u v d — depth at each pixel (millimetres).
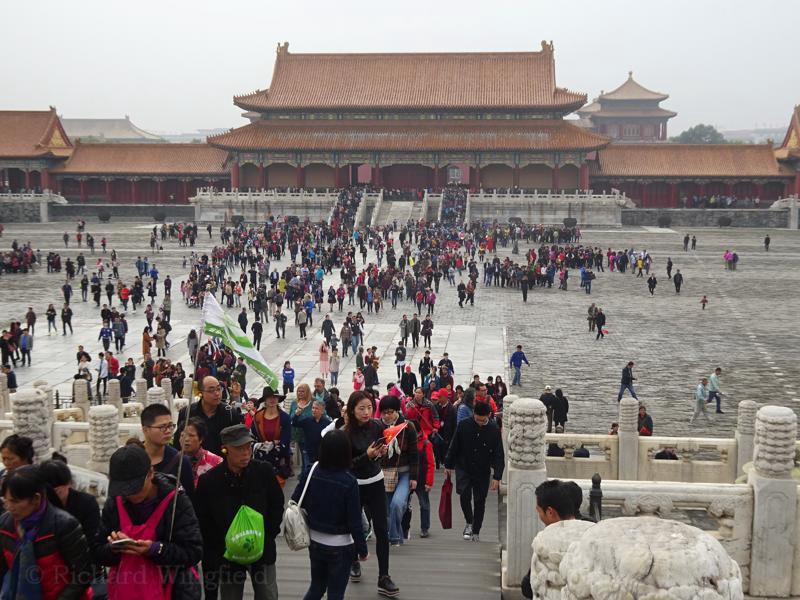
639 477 23547
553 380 46062
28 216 136375
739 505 13812
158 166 144625
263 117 144125
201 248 102438
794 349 53531
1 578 9648
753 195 137000
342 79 145250
